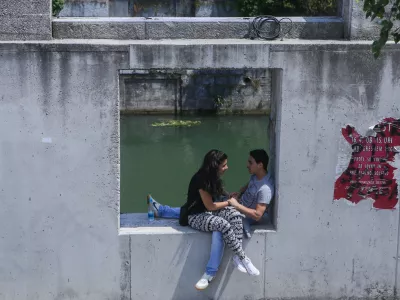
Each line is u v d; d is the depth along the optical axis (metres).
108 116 5.95
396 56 6.05
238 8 22.48
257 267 6.34
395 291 6.47
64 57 5.81
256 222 6.54
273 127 6.60
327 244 6.34
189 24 6.26
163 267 6.27
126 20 6.21
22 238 6.07
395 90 6.12
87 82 5.88
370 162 6.22
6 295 6.16
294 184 6.21
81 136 5.96
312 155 6.18
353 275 6.42
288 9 21.47
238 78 22.22
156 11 22.78
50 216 6.05
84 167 6.00
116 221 6.12
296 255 6.34
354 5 6.13
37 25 5.96
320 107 6.10
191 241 6.24
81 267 6.17
